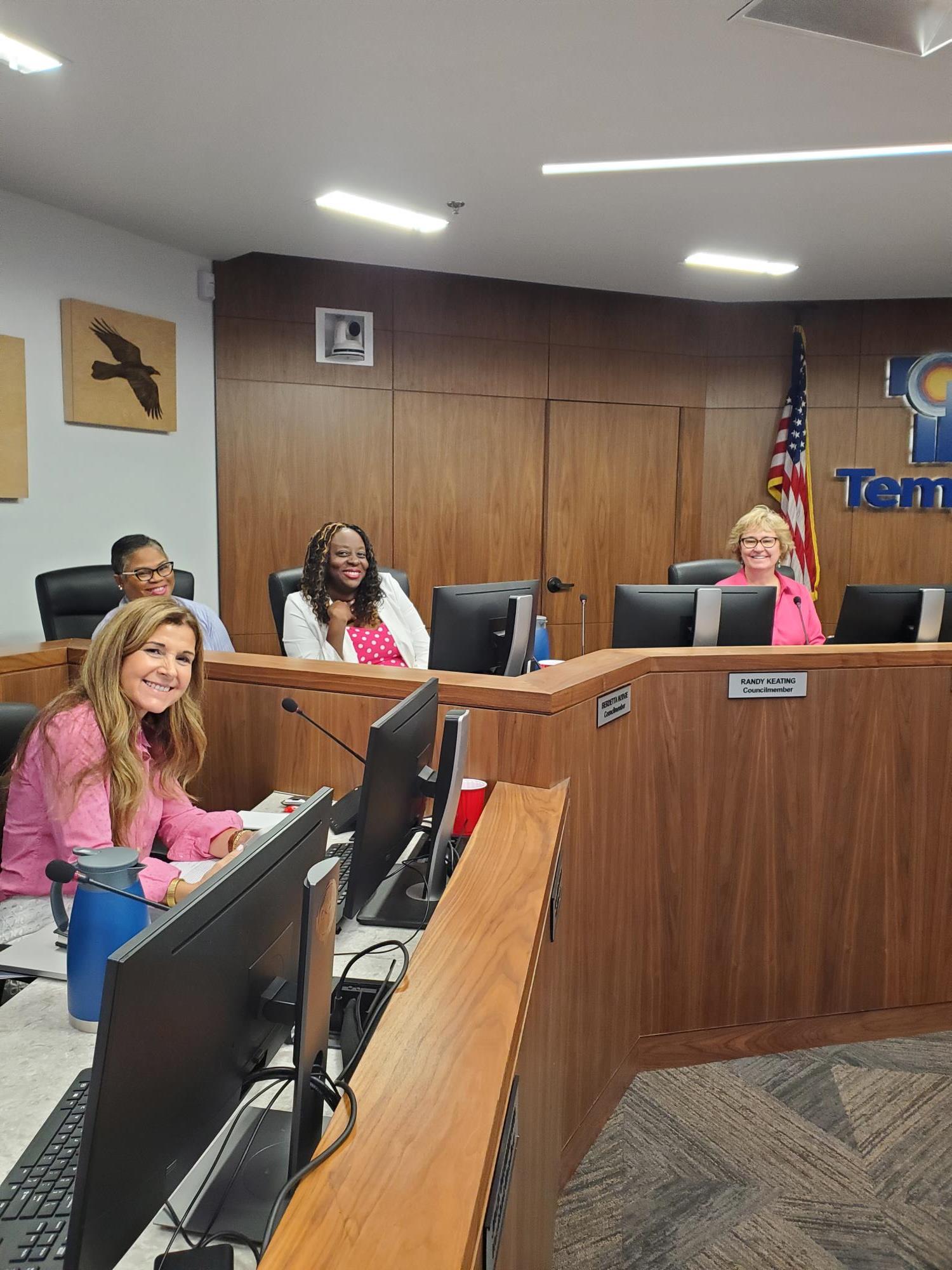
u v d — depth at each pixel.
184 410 5.23
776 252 5.11
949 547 6.42
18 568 4.38
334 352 5.56
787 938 2.65
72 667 2.65
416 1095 0.93
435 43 2.87
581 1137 2.21
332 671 2.22
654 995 2.56
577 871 2.10
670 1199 2.09
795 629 3.64
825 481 6.46
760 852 2.59
